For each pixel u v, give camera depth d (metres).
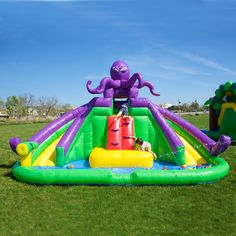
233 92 12.49
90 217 5.07
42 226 4.76
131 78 8.41
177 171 6.56
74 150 8.27
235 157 9.95
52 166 7.61
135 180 6.41
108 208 5.43
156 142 8.46
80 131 8.37
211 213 5.24
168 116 8.84
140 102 8.48
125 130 8.30
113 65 8.80
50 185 6.53
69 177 6.45
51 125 8.23
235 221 4.93
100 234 4.49
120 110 8.47
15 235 4.47
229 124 13.05
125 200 5.76
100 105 8.48
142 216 5.12
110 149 8.10
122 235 4.46
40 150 7.75
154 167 7.60
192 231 4.59
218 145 7.57
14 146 7.33
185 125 8.56
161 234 4.49
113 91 8.66
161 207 5.48
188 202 5.70
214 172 6.76
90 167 7.54
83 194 6.05
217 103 13.55
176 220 4.97
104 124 8.48
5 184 6.71
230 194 6.08
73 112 8.63
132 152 7.56
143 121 8.47
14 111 47.94
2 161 9.99
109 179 6.41
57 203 5.65
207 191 6.21
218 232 4.56
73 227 4.72
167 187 6.41
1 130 22.61
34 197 5.94
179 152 7.64
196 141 8.28
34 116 47.00
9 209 5.41
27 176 6.67
